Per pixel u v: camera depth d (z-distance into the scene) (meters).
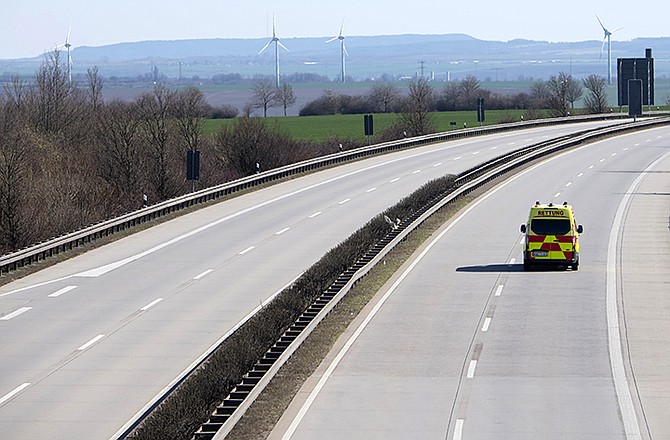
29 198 121.62
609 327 67.31
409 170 170.25
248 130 183.62
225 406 48.09
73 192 129.62
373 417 48.16
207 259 94.62
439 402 50.56
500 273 87.44
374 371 56.72
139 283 83.69
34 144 161.12
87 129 191.12
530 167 176.50
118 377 55.41
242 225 116.19
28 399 51.47
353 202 134.12
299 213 125.12
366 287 81.44
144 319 70.19
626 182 154.62
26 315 72.06
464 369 57.06
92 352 61.16
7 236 108.12
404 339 64.44
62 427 46.78
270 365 54.91
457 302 75.75
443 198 131.12
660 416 47.84
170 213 125.56
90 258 96.44
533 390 52.59
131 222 115.06
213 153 181.88
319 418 48.09
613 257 95.56
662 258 94.50
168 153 155.62
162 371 56.47
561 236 87.81
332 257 84.56
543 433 45.28
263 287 80.88
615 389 52.72
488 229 112.62
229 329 66.56
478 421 47.25
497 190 147.75
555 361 58.75
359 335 65.56
